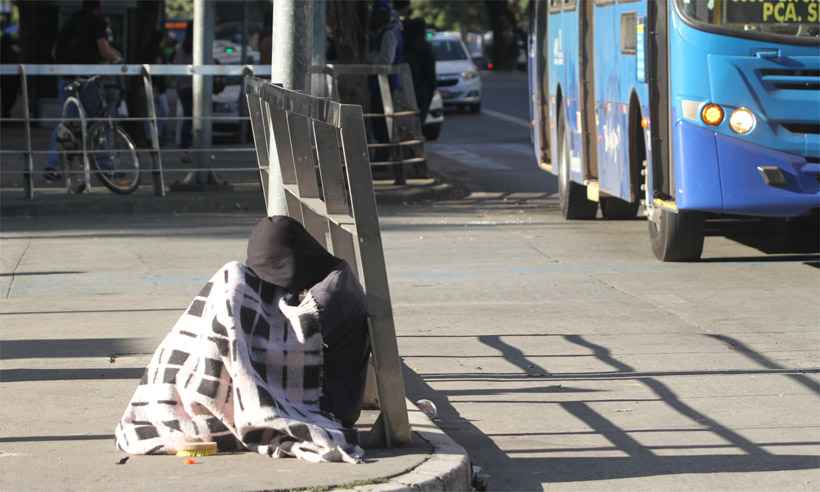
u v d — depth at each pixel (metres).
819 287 15.17
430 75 29.91
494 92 69.44
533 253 18.12
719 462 8.48
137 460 7.72
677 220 16.72
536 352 11.82
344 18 28.66
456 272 16.48
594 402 10.08
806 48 15.59
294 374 7.86
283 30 10.55
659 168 16.39
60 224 21.64
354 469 7.42
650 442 8.97
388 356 7.91
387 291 7.87
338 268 8.05
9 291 15.15
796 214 15.89
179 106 32.22
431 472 7.39
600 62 19.27
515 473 8.26
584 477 8.16
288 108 8.55
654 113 16.30
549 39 23.53
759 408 9.88
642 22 16.53
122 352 11.64
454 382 10.73
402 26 29.28
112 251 18.38
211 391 7.80
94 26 30.62
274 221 8.04
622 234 20.09
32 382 10.39
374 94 27.70
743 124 15.58
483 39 122.88
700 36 15.61
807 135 15.62
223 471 7.40
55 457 7.88
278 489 7.02
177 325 8.02
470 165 32.97
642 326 12.99
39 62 40.38
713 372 11.03
